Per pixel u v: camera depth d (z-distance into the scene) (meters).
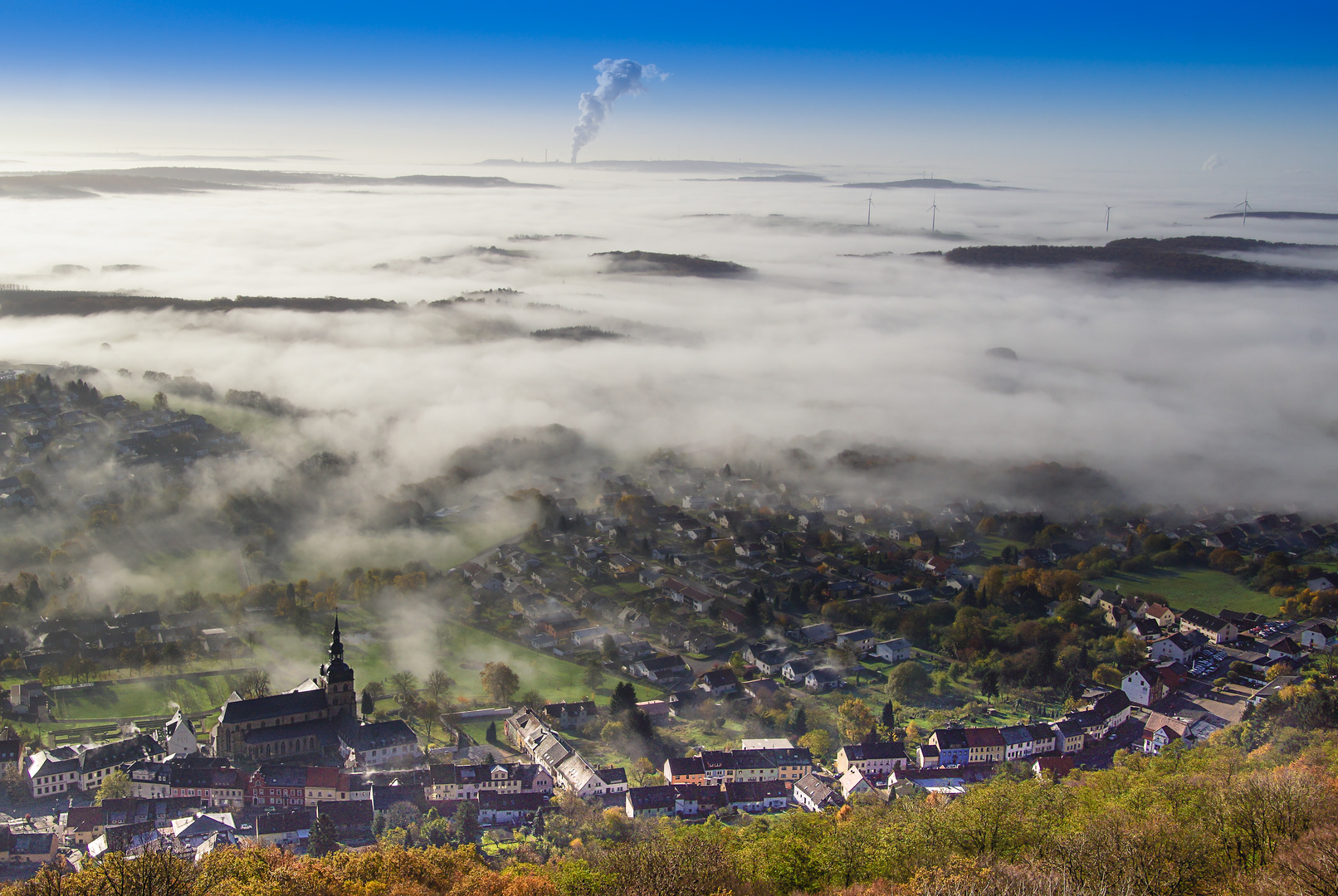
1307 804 195.12
